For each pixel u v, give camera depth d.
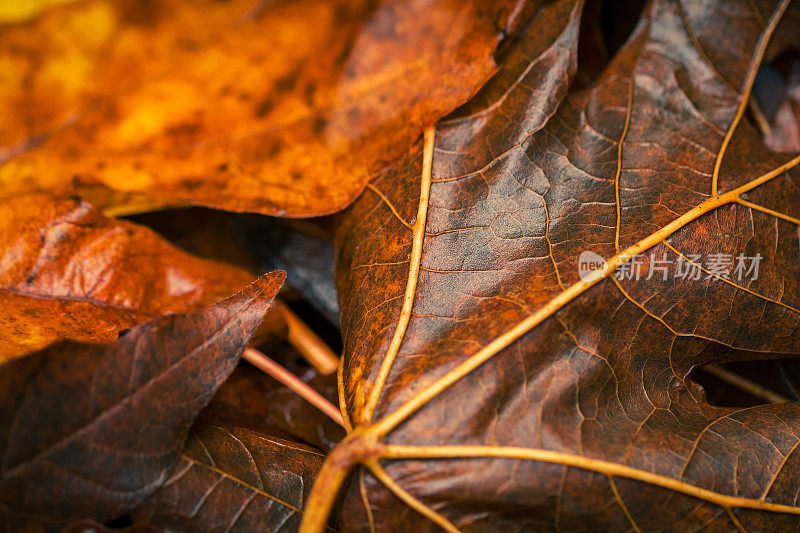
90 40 0.24
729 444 0.26
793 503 0.25
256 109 0.26
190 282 0.28
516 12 0.27
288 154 0.26
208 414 0.27
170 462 0.25
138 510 0.25
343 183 0.27
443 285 0.26
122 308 0.27
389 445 0.25
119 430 0.24
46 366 0.24
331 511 0.25
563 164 0.27
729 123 0.28
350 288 0.27
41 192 0.26
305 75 0.26
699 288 0.26
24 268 0.26
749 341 0.27
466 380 0.25
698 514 0.25
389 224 0.27
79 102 0.25
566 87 0.27
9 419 0.24
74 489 0.24
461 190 0.27
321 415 0.29
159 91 0.25
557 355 0.25
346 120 0.26
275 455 0.26
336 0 0.25
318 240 0.31
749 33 0.29
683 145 0.28
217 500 0.25
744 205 0.27
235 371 0.29
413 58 0.26
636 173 0.27
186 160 0.26
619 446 0.25
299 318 0.31
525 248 0.26
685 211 0.27
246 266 0.31
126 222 0.27
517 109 0.27
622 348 0.26
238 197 0.27
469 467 0.25
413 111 0.27
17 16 0.24
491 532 0.25
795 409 0.26
